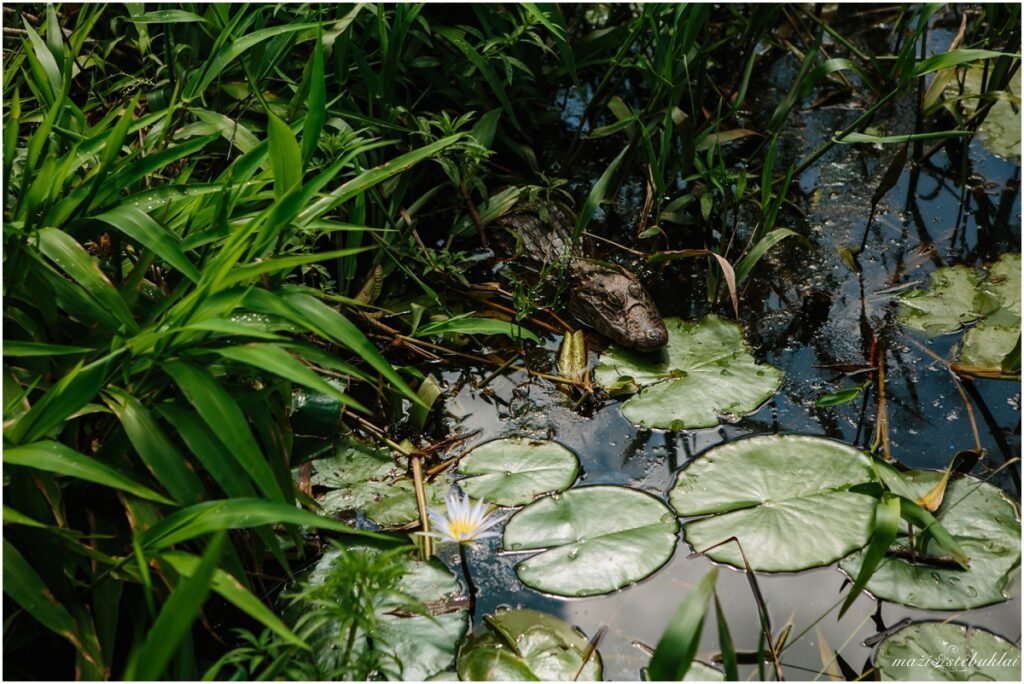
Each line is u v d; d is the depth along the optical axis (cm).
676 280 421
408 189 447
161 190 275
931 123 496
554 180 433
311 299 255
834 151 488
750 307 402
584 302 397
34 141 262
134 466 254
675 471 326
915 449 330
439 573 284
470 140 391
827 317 394
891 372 365
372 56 433
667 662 199
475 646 263
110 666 229
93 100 378
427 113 418
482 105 450
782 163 482
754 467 316
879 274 415
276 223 238
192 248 261
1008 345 370
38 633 245
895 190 463
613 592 278
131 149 326
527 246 434
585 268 410
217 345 255
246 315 286
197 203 280
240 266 236
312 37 367
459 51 452
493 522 300
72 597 234
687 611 199
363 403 355
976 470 322
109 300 246
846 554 284
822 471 312
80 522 251
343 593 256
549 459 326
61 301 254
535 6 414
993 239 431
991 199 455
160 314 261
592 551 289
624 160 452
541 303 417
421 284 377
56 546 231
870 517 295
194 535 211
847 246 431
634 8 497
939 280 407
